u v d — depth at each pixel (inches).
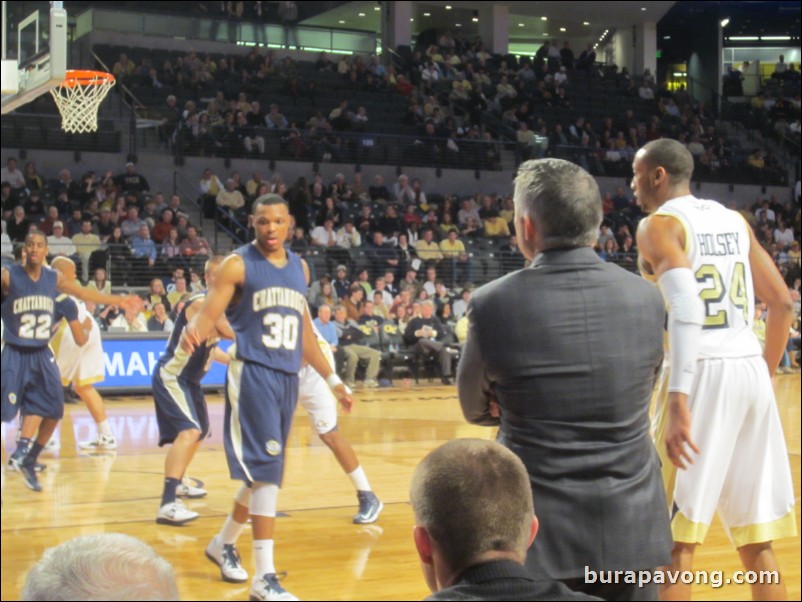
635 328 89.8
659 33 1056.8
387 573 166.4
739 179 840.9
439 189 765.9
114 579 39.3
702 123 926.4
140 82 726.5
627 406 88.7
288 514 211.3
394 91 837.2
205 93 753.6
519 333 88.7
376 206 683.4
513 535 63.1
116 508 218.8
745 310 115.6
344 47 882.1
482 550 62.4
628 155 794.8
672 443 102.9
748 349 114.8
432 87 872.3
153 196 632.4
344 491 236.5
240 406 161.5
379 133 780.0
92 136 658.8
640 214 727.7
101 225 569.6
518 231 95.2
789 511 115.1
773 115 962.1
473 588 60.8
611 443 88.1
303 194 658.2
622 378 88.4
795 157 919.0
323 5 1000.9
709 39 1033.5
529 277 90.4
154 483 248.1
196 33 808.3
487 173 778.8
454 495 62.8
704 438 112.4
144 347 465.1
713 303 113.6
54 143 649.0
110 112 693.3
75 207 589.9
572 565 85.7
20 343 239.8
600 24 1023.0
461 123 838.5
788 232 704.4
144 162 673.0
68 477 256.8
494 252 641.0
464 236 671.8
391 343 539.5
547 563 85.6
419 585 159.0
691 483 112.3
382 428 355.3
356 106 806.5
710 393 112.8
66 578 39.1
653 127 874.8
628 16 998.4
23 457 240.1
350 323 528.7
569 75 924.6
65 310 260.2
